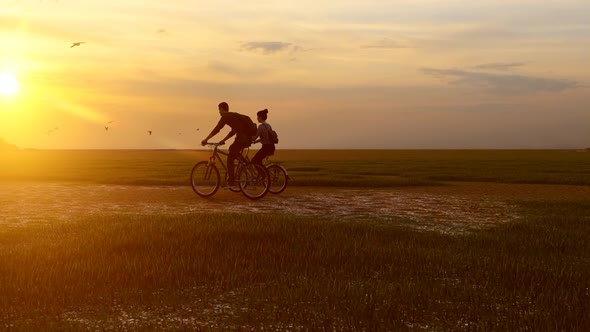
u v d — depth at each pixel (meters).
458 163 67.44
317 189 21.89
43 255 7.61
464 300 5.94
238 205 14.97
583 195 20.28
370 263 7.60
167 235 9.02
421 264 7.61
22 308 5.43
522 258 8.05
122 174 33.75
